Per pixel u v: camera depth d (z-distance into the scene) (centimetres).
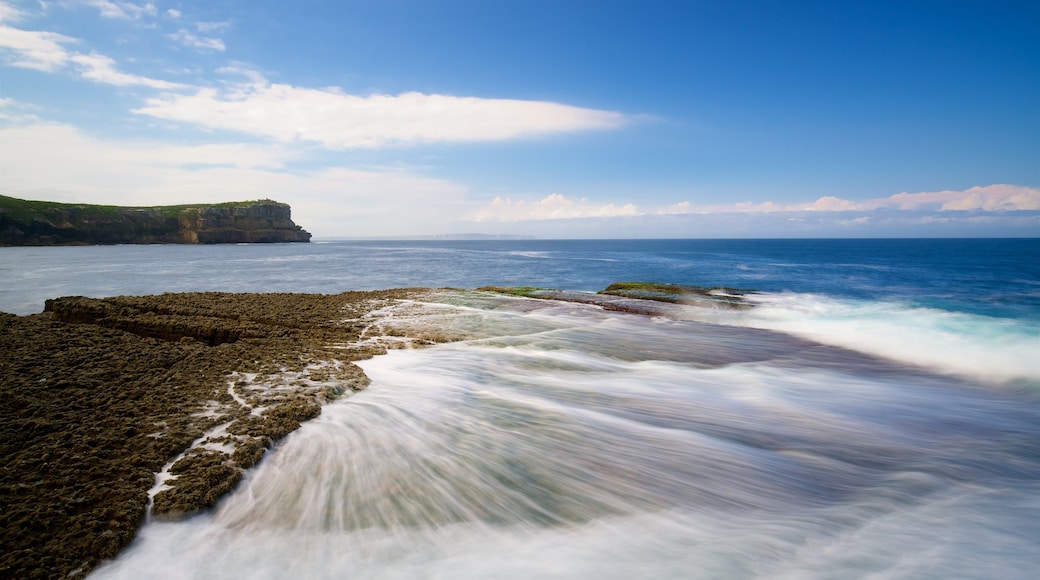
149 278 4441
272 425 743
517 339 1517
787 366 1338
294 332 1516
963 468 726
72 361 1032
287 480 615
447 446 728
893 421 917
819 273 4919
